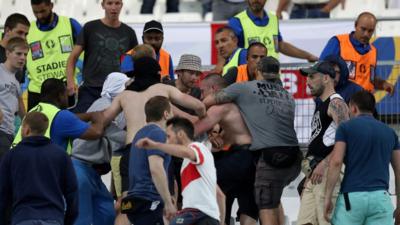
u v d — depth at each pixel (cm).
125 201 3161
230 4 4922
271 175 3441
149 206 3148
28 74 4106
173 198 3372
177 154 2978
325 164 3341
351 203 3234
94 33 3944
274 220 3466
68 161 3078
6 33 3859
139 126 3325
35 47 4106
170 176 3369
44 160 3050
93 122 3328
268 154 3428
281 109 3466
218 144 3466
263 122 3450
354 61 3972
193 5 5462
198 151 3009
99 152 3419
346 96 3584
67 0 5338
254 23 4206
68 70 3934
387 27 4703
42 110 3294
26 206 3028
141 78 3366
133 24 4516
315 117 3388
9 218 3136
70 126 3284
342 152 3231
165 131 3148
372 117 3284
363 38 3966
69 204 3083
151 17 5175
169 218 3108
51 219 3028
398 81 4106
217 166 3472
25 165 3041
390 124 4106
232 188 3497
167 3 5316
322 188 3359
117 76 3516
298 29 4609
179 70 3669
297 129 4062
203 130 3422
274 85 3497
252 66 3741
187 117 3431
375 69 4012
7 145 3562
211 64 4578
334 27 4606
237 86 3466
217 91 3494
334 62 3569
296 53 4294
